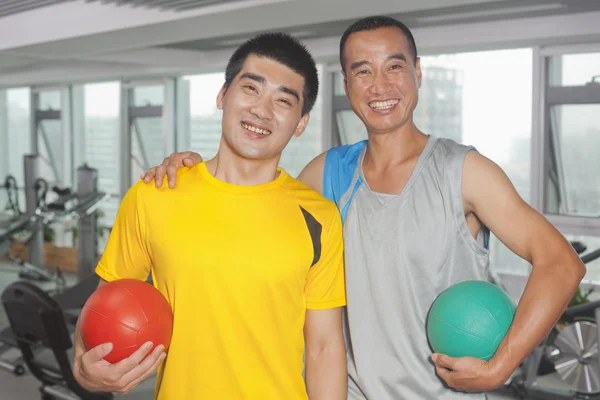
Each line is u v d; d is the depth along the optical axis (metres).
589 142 5.51
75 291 5.77
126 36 5.05
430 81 6.30
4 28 5.77
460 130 6.17
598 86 5.28
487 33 5.18
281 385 1.57
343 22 5.20
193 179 1.63
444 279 1.78
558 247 1.63
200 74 7.98
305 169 2.07
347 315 1.89
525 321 1.58
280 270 1.55
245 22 4.48
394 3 3.82
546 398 4.22
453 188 1.74
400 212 1.78
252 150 1.57
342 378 1.70
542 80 5.53
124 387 1.49
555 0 4.33
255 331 1.54
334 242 1.68
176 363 1.56
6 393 4.54
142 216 1.61
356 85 1.81
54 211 7.02
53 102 9.99
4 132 11.02
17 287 3.46
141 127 8.88
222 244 1.54
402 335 1.78
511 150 5.89
